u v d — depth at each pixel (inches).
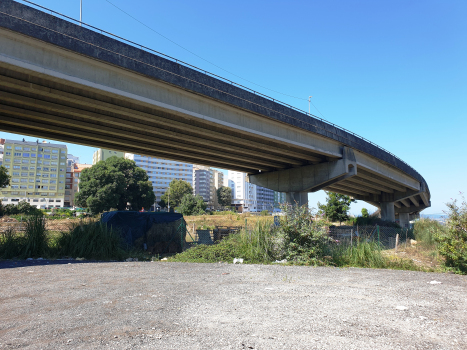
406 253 626.8
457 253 420.5
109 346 146.3
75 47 518.3
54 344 149.3
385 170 1455.5
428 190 2162.9
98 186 2586.1
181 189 4490.7
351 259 471.2
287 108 938.1
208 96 721.6
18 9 465.1
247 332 164.4
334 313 200.8
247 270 387.9
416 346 147.7
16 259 479.8
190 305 219.6
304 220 500.7
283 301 231.9
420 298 247.6
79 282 305.3
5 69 500.4
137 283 300.8
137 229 703.1
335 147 1139.9
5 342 152.1
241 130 810.8
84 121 719.1
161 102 644.1
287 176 1330.0
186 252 539.2
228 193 5438.0
